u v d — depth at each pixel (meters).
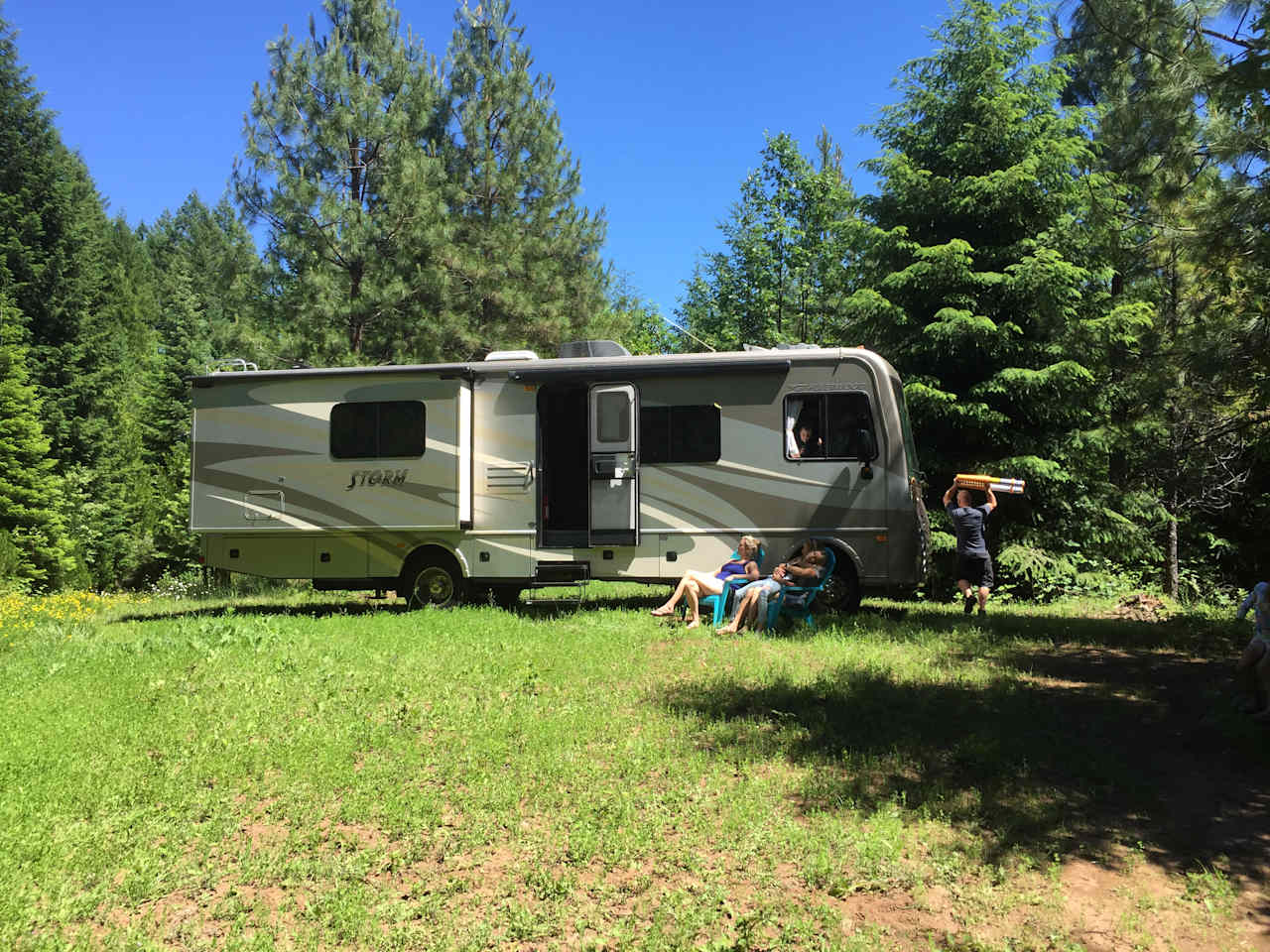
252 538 11.74
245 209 20.20
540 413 11.41
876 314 16.08
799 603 9.74
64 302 30.80
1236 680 7.10
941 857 4.09
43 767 5.16
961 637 9.41
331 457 11.57
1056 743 5.60
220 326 20.20
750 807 4.59
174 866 4.07
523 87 24.41
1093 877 3.97
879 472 10.72
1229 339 9.05
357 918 3.62
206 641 8.82
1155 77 8.23
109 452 30.25
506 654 8.12
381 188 20.62
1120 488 17.22
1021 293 15.23
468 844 4.28
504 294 22.27
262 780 5.08
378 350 20.77
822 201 28.02
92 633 10.53
